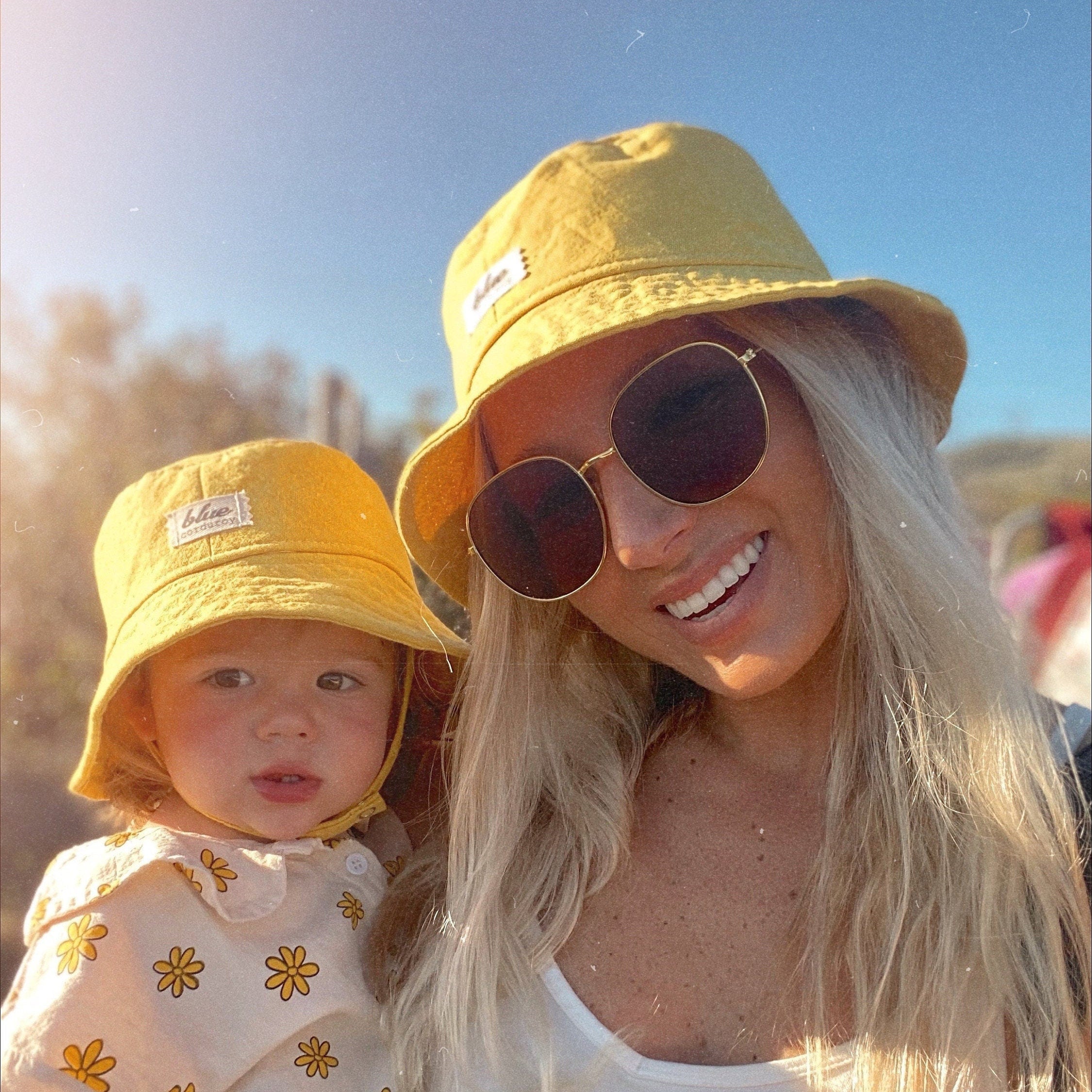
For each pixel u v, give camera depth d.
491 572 0.44
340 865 0.46
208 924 0.41
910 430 0.42
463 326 0.43
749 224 0.41
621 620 0.42
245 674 0.45
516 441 0.42
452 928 0.42
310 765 0.45
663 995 0.38
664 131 0.42
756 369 0.40
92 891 0.40
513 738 0.46
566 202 0.40
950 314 0.40
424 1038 0.41
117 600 0.46
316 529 0.47
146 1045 0.38
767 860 0.40
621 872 0.42
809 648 0.39
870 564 0.39
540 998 0.39
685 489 0.38
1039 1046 0.34
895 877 0.37
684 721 0.47
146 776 0.48
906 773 0.39
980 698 0.38
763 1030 0.36
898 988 0.36
